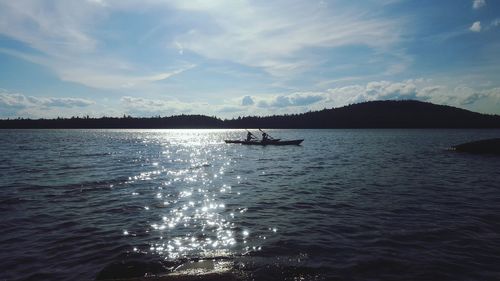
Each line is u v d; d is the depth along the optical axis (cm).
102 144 7138
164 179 2408
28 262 927
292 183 2212
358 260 916
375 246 1021
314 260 920
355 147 5994
